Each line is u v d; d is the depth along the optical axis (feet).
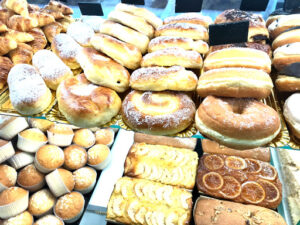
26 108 3.91
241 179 5.26
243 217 4.69
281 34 4.50
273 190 5.06
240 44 4.51
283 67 3.90
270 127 3.21
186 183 5.31
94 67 4.06
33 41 5.45
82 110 3.76
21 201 5.07
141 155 5.74
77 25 5.60
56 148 5.52
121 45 4.23
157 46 4.38
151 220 4.79
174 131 3.67
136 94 4.10
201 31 4.57
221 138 3.26
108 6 6.46
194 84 3.91
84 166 5.83
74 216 5.22
